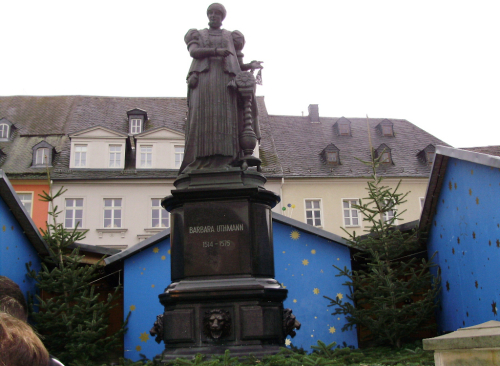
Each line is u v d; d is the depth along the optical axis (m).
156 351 13.95
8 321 1.99
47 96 35.62
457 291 11.96
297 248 14.55
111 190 29.70
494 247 10.00
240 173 7.56
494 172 9.84
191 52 8.19
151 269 14.45
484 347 3.49
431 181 12.35
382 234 12.47
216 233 7.23
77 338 11.60
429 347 3.82
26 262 12.85
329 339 14.03
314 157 33.56
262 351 6.62
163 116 34.69
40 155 30.23
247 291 6.88
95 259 14.19
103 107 34.97
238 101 8.13
